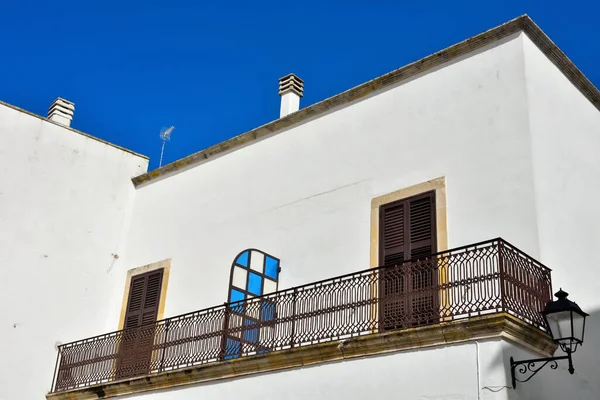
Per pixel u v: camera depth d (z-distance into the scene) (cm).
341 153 1263
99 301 1532
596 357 1041
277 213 1319
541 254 969
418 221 1107
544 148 1058
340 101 1298
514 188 1020
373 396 941
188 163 1544
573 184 1111
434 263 976
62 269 1499
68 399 1372
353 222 1194
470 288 912
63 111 1656
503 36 1120
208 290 1363
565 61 1174
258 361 1075
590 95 1245
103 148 1641
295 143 1350
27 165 1504
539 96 1088
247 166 1418
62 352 1452
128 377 1287
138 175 1669
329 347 1000
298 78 1512
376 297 1044
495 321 852
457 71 1158
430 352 911
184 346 1227
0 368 1372
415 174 1143
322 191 1263
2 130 1485
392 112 1218
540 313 884
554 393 917
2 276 1415
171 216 1525
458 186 1083
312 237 1244
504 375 834
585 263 1078
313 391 1005
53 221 1512
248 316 1162
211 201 1453
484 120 1091
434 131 1146
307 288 1205
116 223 1608
